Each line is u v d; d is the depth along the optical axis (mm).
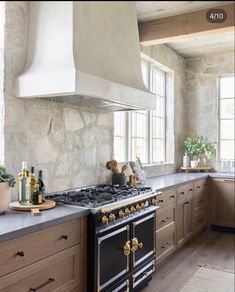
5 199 1901
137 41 2842
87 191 2674
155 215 2957
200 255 3602
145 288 2762
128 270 2475
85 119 2980
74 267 1990
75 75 1968
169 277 2996
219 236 4379
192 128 5344
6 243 1504
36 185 2158
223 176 4594
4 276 1498
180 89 5211
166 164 4723
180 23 3490
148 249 2803
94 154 3115
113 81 2346
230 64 5051
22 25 2266
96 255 2096
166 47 4664
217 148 5152
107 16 2434
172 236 3490
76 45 2086
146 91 2842
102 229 2141
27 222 1697
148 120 4441
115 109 3096
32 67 2207
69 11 2092
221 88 5207
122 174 3229
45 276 1757
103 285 2166
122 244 2391
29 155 2359
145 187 3014
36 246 1688
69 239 1939
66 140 2736
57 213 1933
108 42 2424
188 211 3969
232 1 3232
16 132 2246
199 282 2885
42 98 2412
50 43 2172
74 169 2838
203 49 4875
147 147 4406
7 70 2170
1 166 1966
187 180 3881
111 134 3398
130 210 2461
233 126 5109
